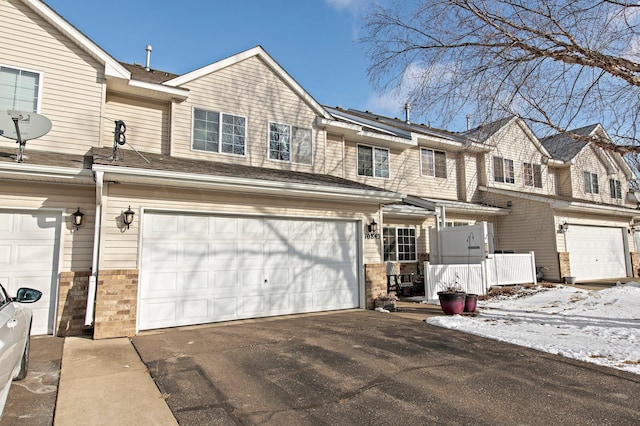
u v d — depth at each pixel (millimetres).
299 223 9188
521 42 7496
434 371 5035
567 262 15633
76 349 5961
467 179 17188
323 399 4141
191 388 4441
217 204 7973
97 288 6660
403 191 15219
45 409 3959
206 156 10438
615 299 10695
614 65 7098
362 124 16391
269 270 8648
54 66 8430
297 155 11961
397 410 3861
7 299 4125
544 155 17141
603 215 18109
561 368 5148
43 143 8125
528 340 6562
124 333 6754
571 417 3688
